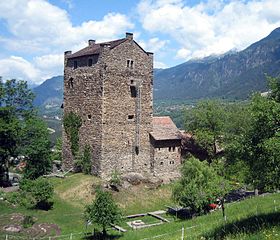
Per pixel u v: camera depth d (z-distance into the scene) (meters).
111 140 56.81
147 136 61.09
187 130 66.06
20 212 47.25
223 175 48.66
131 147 59.12
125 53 57.94
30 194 52.00
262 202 42.22
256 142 22.61
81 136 59.62
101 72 55.75
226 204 47.88
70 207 49.44
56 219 45.69
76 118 60.31
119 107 57.53
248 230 21.16
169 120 66.62
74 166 60.81
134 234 39.12
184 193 44.72
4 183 66.75
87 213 41.44
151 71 61.34
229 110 66.94
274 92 25.27
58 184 56.00
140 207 51.84
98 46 60.75
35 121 67.69
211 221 37.50
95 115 57.09
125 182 56.12
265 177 22.03
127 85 58.38
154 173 60.81
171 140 62.94
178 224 40.47
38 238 39.69
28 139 66.25
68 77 62.00
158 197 55.56
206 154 66.75
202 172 46.28
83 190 52.91
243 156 23.64
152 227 41.91
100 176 55.97
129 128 58.88
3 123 61.81
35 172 65.06
